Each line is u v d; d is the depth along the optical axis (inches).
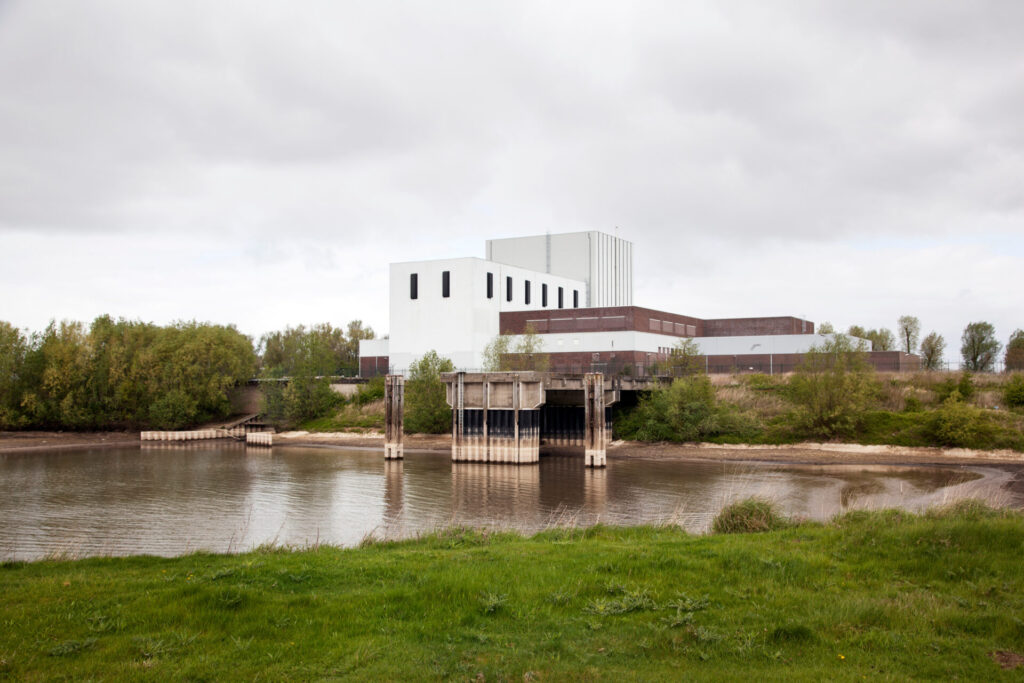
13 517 1795.0
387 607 656.4
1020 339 4505.4
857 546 829.8
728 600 673.6
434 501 1995.6
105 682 517.3
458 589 693.9
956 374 3378.4
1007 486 2092.8
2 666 538.9
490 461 2842.0
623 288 5674.2
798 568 755.4
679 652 563.5
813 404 3009.4
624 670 532.1
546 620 631.8
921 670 527.2
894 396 3159.5
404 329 4392.2
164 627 616.7
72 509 1903.3
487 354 3850.9
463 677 525.7
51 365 4092.0
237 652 566.3
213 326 4788.4
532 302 4712.1
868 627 606.5
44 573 810.8
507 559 815.7
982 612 621.9
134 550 1412.4
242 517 1780.3
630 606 656.4
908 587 701.9
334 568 787.4
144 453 3373.5
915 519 987.9
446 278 4308.6
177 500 2038.6
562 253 5236.2
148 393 4197.8
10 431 4101.9
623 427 3353.8
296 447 3580.2
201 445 3774.6
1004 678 512.7
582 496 2047.2
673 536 1029.2
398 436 3019.2
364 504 1957.4
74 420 4037.9
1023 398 2950.3
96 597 687.1
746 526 1096.8
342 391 4298.7
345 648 574.6
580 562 797.2
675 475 2450.8
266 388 4202.8
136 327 4682.6
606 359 4111.7
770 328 4682.6
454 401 2903.5
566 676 522.3
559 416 3415.4
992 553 770.2
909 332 5167.3
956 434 2711.6
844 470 2492.6
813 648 567.8
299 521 1723.7
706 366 4190.5
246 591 686.5
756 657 553.6
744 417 3152.1
